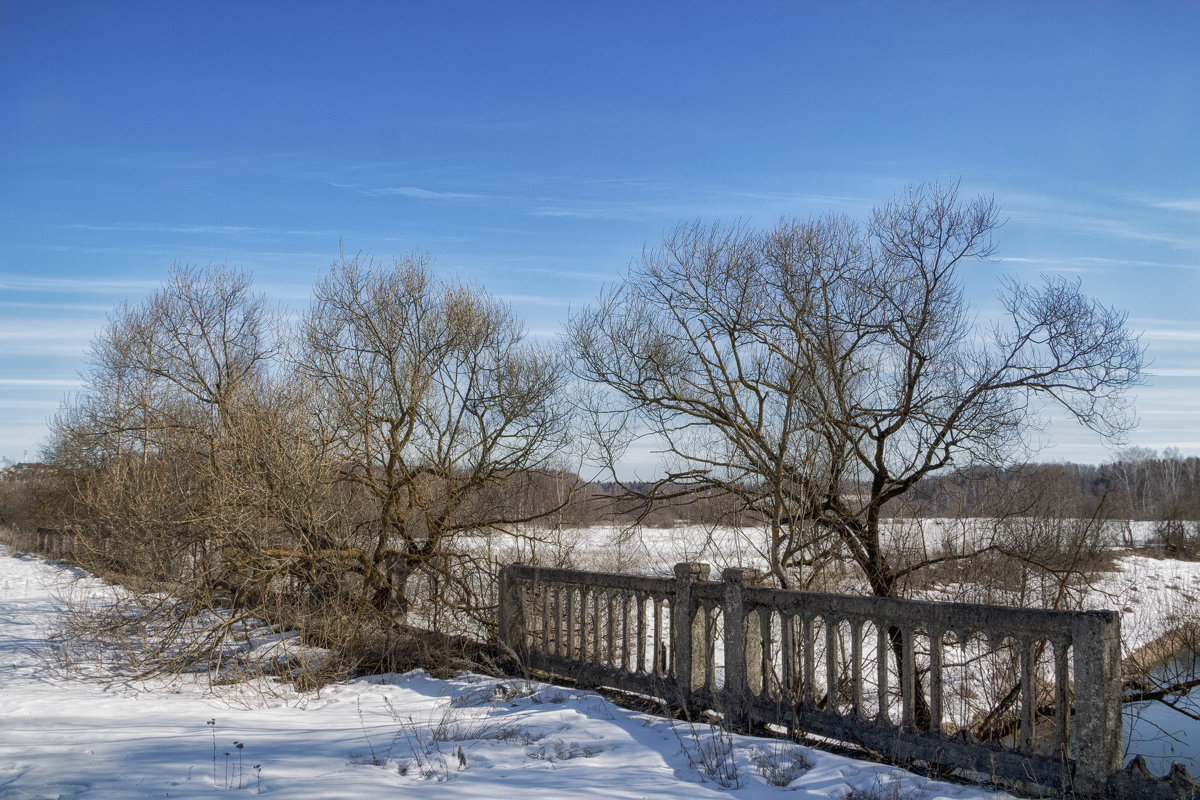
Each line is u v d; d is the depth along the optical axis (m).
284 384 12.67
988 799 4.89
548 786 5.36
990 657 10.10
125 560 12.25
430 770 5.79
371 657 10.98
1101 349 10.71
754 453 11.98
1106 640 4.80
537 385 14.03
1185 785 4.42
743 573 7.10
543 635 9.40
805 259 12.31
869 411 11.60
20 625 15.95
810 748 6.00
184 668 10.57
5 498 41.66
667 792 5.20
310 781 5.44
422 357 13.49
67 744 6.74
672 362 12.83
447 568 13.42
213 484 11.39
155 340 16.97
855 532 11.61
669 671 7.83
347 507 12.67
